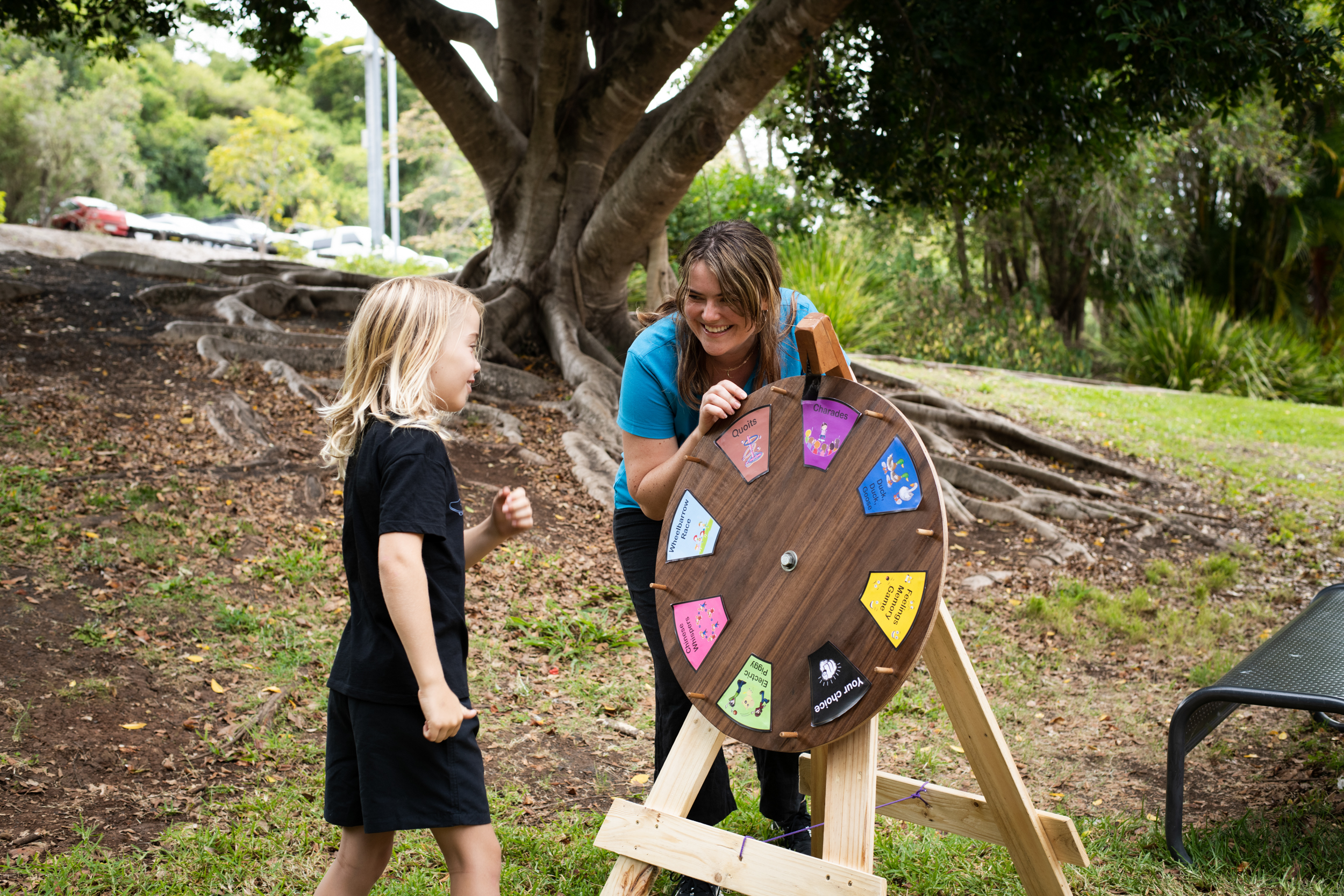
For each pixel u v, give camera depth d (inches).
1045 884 98.3
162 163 1904.5
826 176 447.8
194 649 170.1
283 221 1348.4
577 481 300.8
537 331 410.9
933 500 75.7
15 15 429.1
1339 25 390.9
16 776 127.3
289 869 111.0
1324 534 320.2
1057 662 208.2
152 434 273.1
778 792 107.0
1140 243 749.9
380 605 81.0
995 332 710.5
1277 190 725.9
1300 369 668.1
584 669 184.2
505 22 413.7
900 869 116.5
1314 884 112.0
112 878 106.6
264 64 449.7
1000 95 380.8
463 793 80.6
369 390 84.1
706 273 86.1
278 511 236.8
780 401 84.9
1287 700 112.9
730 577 84.6
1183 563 295.6
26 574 185.0
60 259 468.4
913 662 74.2
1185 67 330.6
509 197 406.0
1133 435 448.1
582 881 112.2
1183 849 120.5
